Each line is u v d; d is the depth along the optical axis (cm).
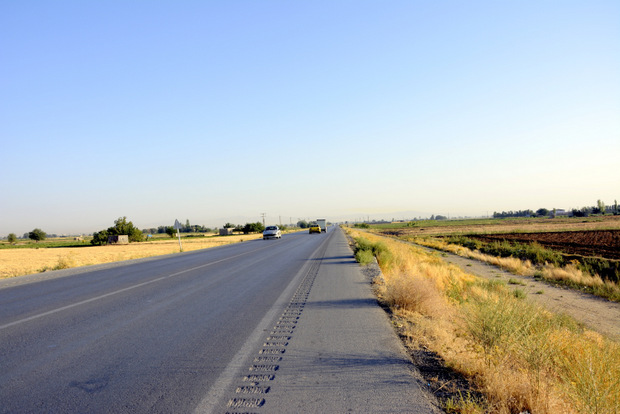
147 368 430
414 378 385
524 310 536
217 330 595
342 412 313
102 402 343
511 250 3002
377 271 1376
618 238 3781
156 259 2253
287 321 644
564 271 1897
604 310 1184
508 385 340
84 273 1562
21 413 323
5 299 958
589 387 326
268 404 331
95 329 614
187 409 325
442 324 602
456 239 4825
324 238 4728
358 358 447
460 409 315
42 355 484
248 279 1214
